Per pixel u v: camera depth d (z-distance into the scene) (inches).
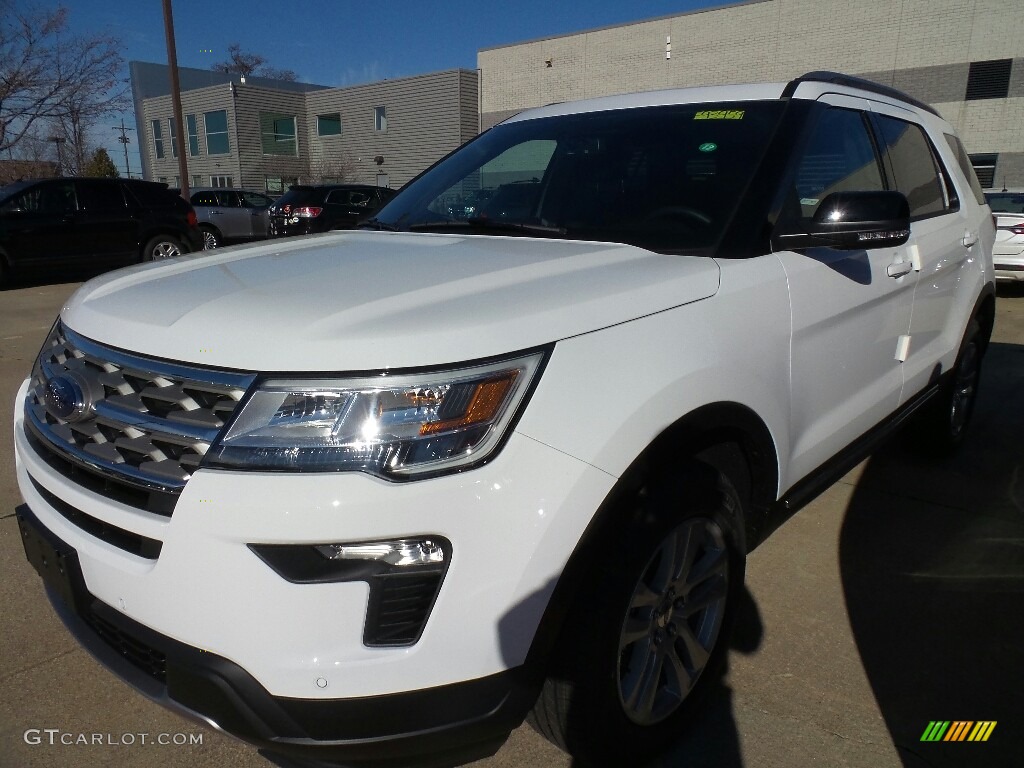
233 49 2361.0
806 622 106.3
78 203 458.6
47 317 339.0
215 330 62.9
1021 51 789.9
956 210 145.6
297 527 55.8
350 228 118.2
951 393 152.3
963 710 88.6
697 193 95.3
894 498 147.9
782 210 91.9
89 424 67.4
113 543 65.7
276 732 58.7
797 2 901.8
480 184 116.5
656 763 80.4
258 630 57.2
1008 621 106.7
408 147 1258.0
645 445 67.1
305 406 57.6
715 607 83.1
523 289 69.3
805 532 133.9
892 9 847.1
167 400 62.0
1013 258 393.1
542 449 60.7
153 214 489.7
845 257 99.7
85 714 88.9
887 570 120.6
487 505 58.4
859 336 104.7
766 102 104.7
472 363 59.5
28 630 104.7
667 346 71.3
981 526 136.1
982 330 163.3
